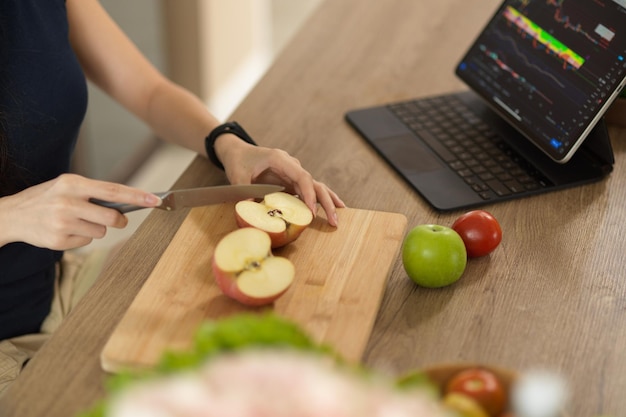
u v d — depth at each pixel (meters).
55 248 1.08
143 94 1.54
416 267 1.05
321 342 0.95
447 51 1.70
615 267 1.11
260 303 0.97
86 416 0.71
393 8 1.87
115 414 0.62
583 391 0.92
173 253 1.08
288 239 1.08
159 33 3.21
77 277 1.49
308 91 1.56
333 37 1.75
